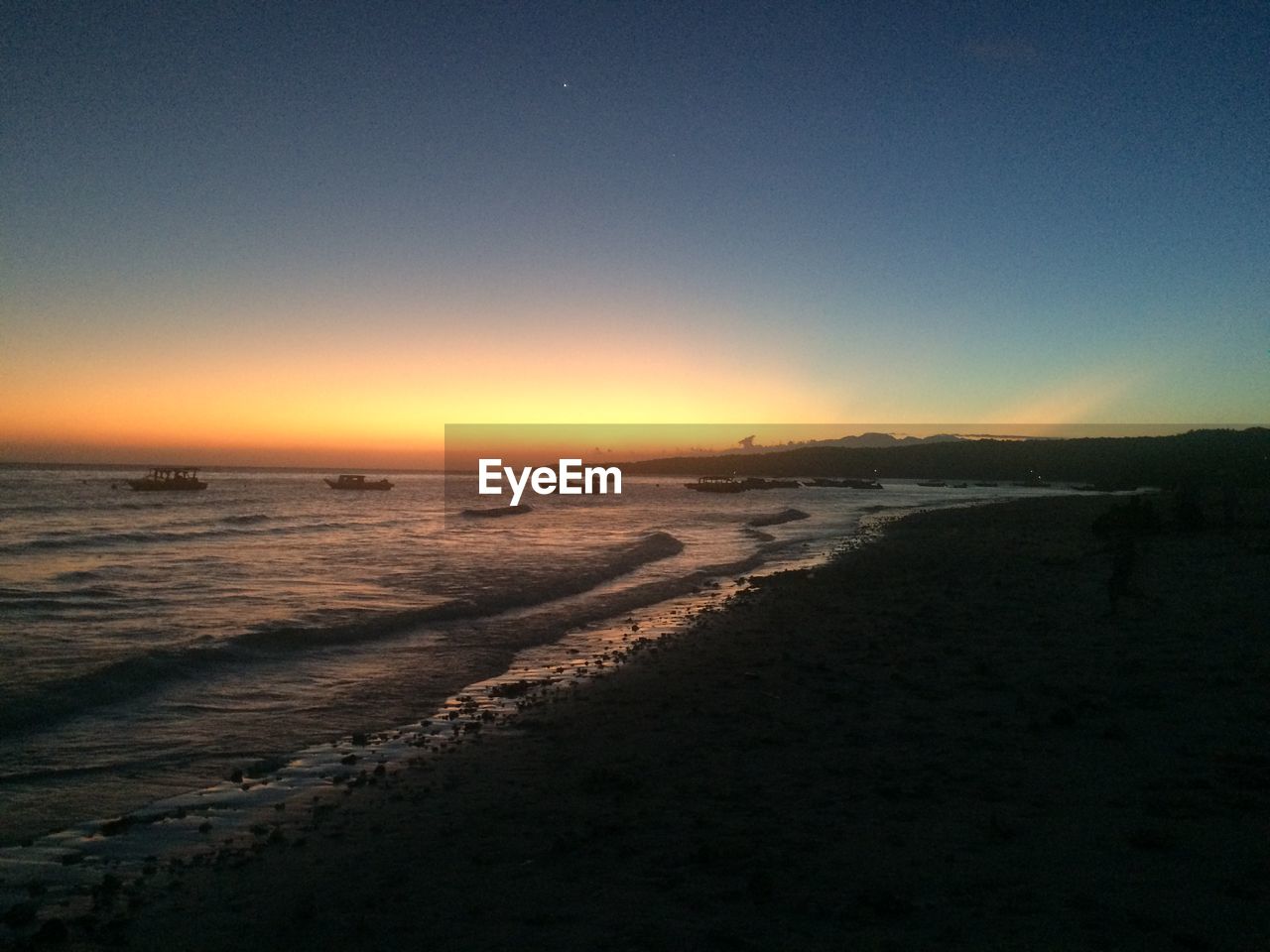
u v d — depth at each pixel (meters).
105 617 17.97
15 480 143.25
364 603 20.17
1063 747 7.56
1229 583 17.89
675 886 5.12
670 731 9.12
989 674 10.74
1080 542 31.31
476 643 15.60
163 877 5.93
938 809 6.18
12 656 13.71
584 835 6.15
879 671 11.36
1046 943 4.09
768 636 14.89
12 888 5.84
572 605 20.48
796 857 5.43
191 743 9.55
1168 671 10.30
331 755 9.13
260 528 51.25
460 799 7.30
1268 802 5.91
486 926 4.74
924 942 4.17
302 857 6.14
